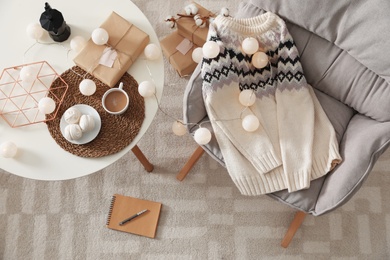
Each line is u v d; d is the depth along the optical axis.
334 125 1.28
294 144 1.22
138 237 1.55
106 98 1.20
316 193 1.22
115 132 1.19
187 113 1.21
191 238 1.55
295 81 1.24
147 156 1.62
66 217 1.56
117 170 1.60
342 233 1.57
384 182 1.60
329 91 1.28
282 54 1.23
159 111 1.65
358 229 1.57
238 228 1.56
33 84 1.20
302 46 1.24
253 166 1.24
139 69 1.23
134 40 1.20
